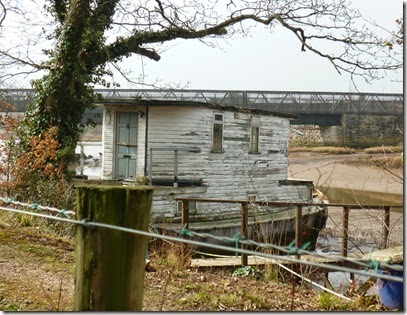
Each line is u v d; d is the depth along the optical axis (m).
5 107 16.00
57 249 8.59
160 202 17.11
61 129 18.06
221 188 19.91
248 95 41.03
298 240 11.86
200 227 17.05
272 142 22.78
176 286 7.89
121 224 3.36
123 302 3.36
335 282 10.64
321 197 25.56
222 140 20.02
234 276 9.63
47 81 18.09
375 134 45.88
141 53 20.45
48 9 19.08
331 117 44.88
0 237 8.76
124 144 19.48
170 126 18.86
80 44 18.11
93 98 19.12
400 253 7.53
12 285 6.57
